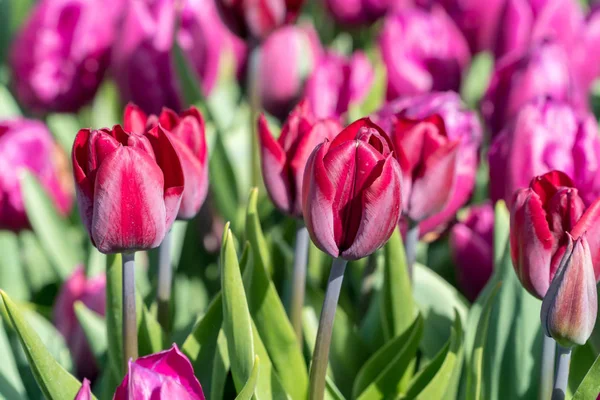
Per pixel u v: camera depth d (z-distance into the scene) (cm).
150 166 92
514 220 95
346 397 112
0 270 132
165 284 108
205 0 145
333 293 95
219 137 125
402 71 146
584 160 112
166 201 94
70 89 149
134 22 135
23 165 133
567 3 159
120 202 92
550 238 94
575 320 92
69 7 146
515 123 113
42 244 130
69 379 96
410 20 149
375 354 107
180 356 89
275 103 147
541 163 112
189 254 129
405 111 119
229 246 96
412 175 104
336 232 92
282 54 144
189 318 120
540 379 100
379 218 91
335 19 183
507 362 107
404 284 108
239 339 97
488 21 162
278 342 103
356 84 134
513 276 107
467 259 120
